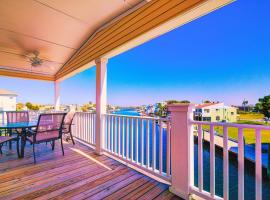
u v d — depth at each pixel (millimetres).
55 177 2537
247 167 2506
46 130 3375
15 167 2912
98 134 3740
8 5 3080
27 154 3668
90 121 4520
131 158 2945
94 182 2391
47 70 6379
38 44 4488
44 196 2029
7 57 5059
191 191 1987
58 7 3143
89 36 4277
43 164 3068
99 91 3797
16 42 4309
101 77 3785
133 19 2947
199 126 1954
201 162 1943
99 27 3850
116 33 3322
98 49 3875
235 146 2914
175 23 2375
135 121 2906
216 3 1934
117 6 3033
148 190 2193
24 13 3301
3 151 3887
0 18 3406
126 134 3078
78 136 5141
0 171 2740
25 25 3674
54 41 4414
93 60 4070
